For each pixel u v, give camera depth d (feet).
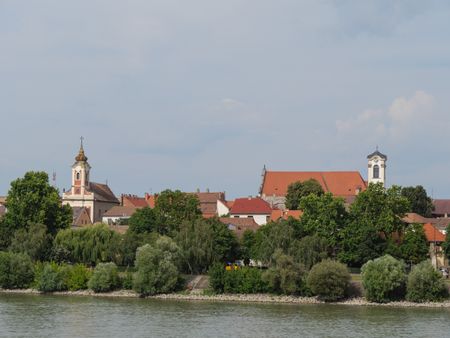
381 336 495.00
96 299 652.48
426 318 561.43
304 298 645.10
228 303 633.20
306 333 504.02
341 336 495.41
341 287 634.84
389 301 631.56
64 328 514.27
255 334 500.33
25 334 496.23
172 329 513.04
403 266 645.10
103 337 488.44
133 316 561.84
